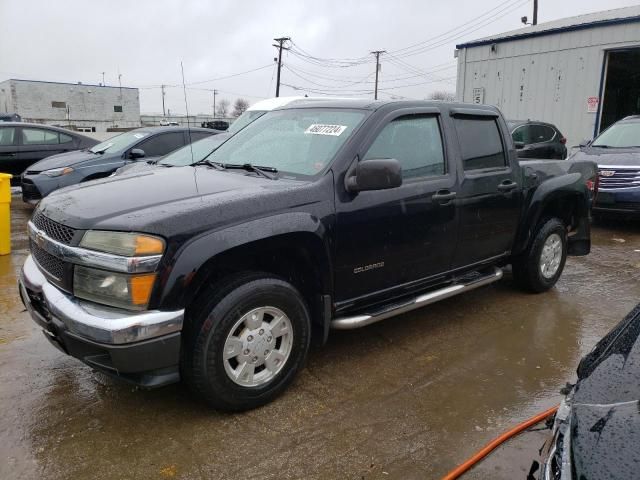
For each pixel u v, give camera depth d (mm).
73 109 68125
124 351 2732
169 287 2785
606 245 7816
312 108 4199
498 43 17656
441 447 2963
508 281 5910
